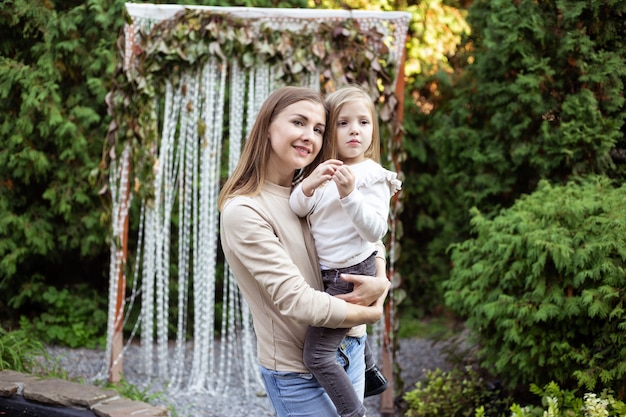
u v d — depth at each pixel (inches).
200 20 149.0
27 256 188.9
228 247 72.4
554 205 131.3
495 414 138.4
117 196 159.8
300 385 72.7
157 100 159.6
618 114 156.8
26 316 196.5
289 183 78.3
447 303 148.1
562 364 125.9
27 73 178.1
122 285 157.0
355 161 81.0
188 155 160.2
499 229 140.6
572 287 126.6
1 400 123.6
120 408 116.2
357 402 70.4
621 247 119.3
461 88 185.0
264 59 151.9
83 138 185.8
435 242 221.5
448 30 232.5
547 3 162.7
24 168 184.2
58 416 118.3
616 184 157.2
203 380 158.9
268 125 74.9
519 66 163.2
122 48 150.6
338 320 67.7
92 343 190.1
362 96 81.1
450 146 182.2
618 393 117.6
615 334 118.0
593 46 156.5
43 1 179.3
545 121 158.1
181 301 163.2
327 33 149.6
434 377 149.9
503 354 131.0
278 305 68.4
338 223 73.4
